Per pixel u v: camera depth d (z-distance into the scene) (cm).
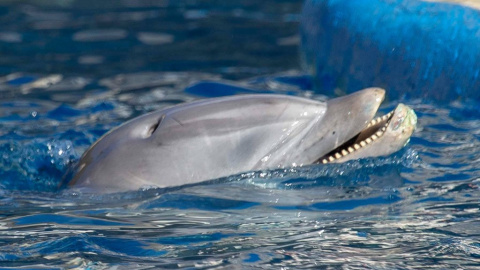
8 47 3078
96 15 3659
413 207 1320
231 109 1435
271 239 1193
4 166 1669
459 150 1645
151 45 3089
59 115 2173
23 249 1179
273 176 1400
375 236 1198
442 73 2086
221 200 1345
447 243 1167
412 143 1698
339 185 1395
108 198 1380
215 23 3453
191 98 2339
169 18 3572
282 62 2775
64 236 1225
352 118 1414
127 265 1108
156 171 1397
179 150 1402
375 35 2278
